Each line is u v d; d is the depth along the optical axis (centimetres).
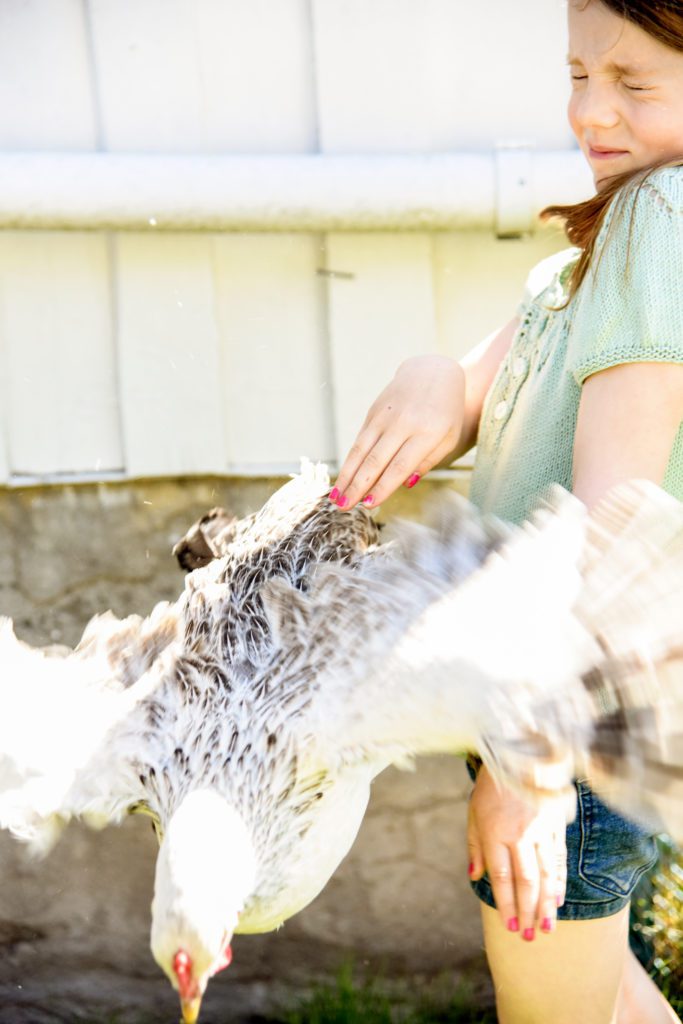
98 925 357
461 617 191
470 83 340
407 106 340
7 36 332
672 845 328
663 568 183
